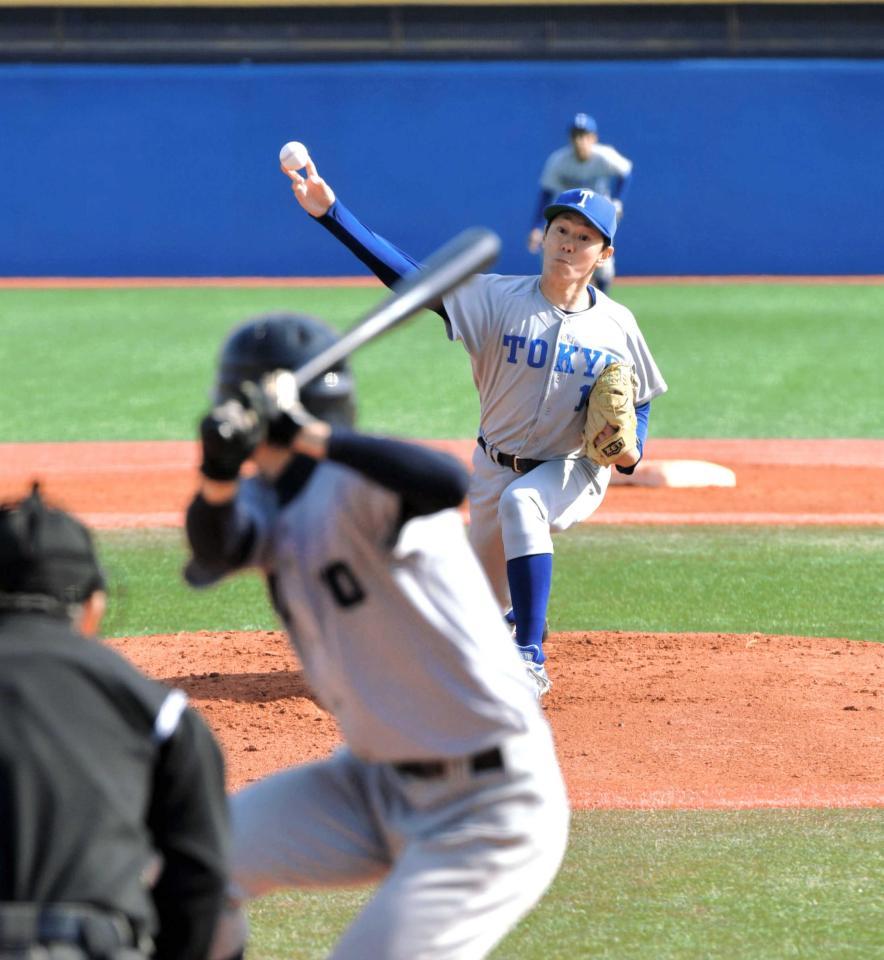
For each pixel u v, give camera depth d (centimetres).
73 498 4084
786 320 8606
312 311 8738
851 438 5212
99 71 10675
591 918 1541
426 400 5997
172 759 882
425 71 10631
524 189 10750
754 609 3005
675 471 4372
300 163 2075
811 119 10712
